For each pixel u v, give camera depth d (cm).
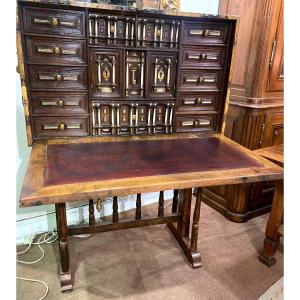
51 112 137
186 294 142
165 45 145
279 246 181
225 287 147
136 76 146
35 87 131
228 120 196
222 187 210
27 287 143
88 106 142
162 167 119
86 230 156
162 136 157
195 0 194
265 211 215
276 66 178
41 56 128
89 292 141
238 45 183
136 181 105
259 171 119
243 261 166
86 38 131
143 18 136
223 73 159
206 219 207
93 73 138
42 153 126
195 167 120
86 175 108
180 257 168
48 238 178
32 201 91
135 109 149
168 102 154
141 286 146
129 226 165
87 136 146
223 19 146
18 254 165
